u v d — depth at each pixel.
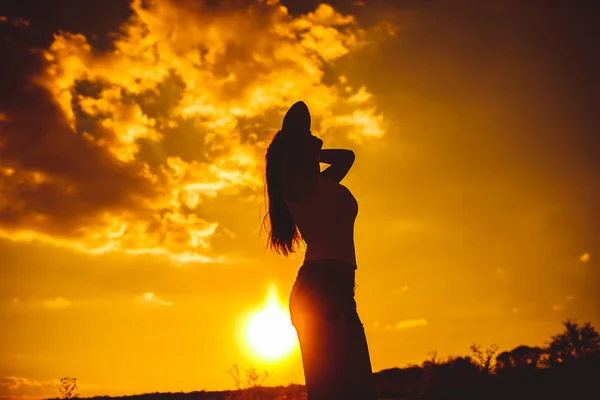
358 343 3.29
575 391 9.83
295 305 3.38
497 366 14.44
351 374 3.20
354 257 3.54
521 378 11.80
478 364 14.37
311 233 3.48
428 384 13.48
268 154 3.91
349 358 3.22
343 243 3.48
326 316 3.28
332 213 3.49
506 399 10.08
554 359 14.25
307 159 3.58
